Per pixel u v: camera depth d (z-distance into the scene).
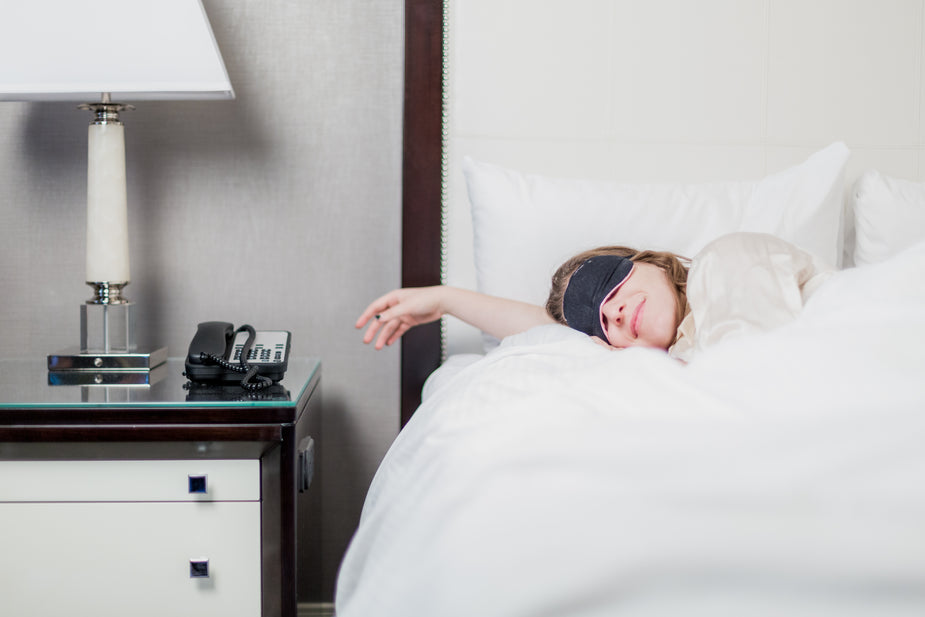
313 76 1.41
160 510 0.90
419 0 1.35
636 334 0.95
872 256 1.30
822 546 0.42
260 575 0.92
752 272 0.82
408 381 1.40
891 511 0.43
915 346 0.57
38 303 1.40
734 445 0.50
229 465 0.91
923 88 1.42
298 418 0.95
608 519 0.46
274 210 1.42
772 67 1.40
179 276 1.42
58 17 1.02
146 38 1.02
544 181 1.29
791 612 0.42
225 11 1.39
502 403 0.67
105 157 1.15
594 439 0.53
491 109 1.38
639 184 1.31
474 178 1.29
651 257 1.00
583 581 0.43
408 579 0.53
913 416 0.49
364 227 1.43
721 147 1.40
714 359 0.63
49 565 0.89
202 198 1.41
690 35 1.39
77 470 0.90
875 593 0.42
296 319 1.44
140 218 1.40
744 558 0.43
